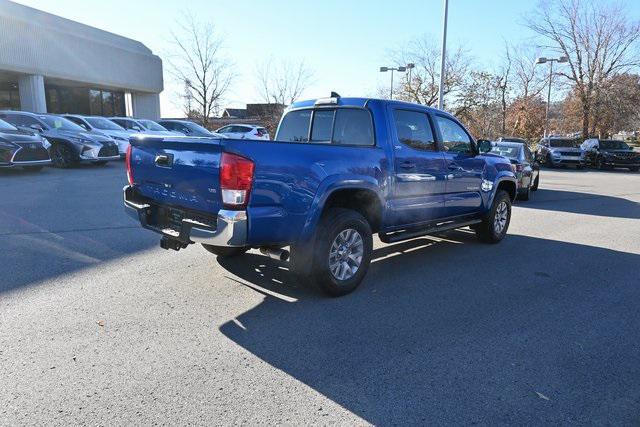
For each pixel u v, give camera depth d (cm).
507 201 730
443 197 597
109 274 516
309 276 450
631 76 3753
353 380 317
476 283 529
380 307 448
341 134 547
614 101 3719
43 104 2633
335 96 558
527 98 4397
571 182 1891
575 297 489
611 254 675
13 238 644
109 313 414
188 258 584
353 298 471
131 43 3366
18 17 2448
